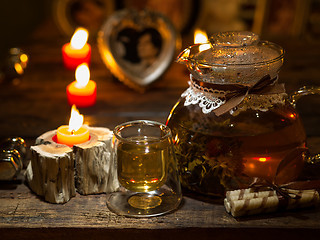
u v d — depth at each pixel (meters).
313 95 0.78
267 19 1.30
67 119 0.71
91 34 1.18
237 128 0.45
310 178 0.52
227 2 1.31
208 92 0.47
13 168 0.52
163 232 0.47
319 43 1.07
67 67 0.90
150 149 0.46
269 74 0.46
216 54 0.47
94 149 0.50
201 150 0.46
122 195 0.50
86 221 0.47
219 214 0.48
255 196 0.47
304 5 1.26
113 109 0.75
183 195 0.51
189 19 1.20
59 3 1.21
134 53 0.82
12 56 0.86
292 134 0.46
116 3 1.22
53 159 0.48
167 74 0.88
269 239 0.47
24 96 0.80
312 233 0.46
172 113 0.50
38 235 0.47
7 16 1.46
